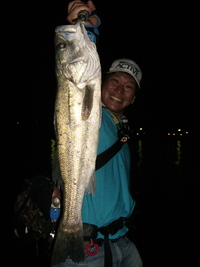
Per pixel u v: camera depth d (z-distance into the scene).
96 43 1.95
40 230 2.00
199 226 5.36
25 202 2.02
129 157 2.37
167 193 7.85
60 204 1.97
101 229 1.87
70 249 1.73
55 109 1.73
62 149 1.73
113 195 1.93
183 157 16.42
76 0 1.93
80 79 1.68
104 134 1.97
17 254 4.03
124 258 2.16
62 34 1.71
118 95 2.32
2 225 5.10
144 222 5.59
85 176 1.72
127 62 2.40
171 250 4.38
